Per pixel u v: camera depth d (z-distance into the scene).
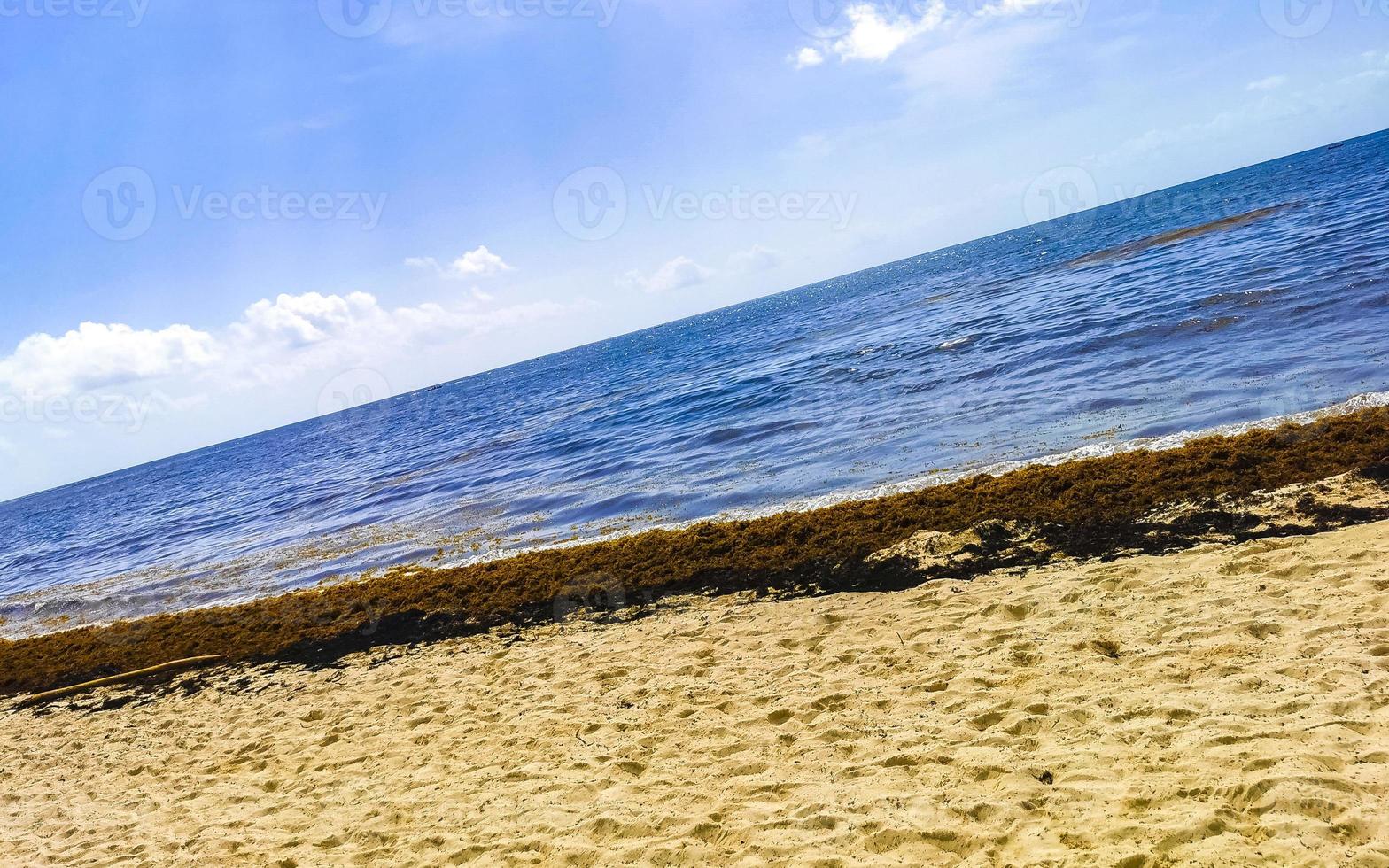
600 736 6.30
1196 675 5.16
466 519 18.06
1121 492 9.06
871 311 52.88
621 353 109.06
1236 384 12.40
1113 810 3.96
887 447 14.44
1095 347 18.11
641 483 17.03
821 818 4.46
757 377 30.25
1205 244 33.72
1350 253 20.81
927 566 8.55
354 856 5.19
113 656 12.46
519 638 9.40
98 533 39.22
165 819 6.36
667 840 4.61
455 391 136.75
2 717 10.78
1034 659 5.95
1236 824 3.62
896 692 5.95
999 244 121.12
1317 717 4.34
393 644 10.20
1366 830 3.39
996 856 3.84
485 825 5.21
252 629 12.11
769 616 8.23
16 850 6.28
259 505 32.59
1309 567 6.38
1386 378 10.74
